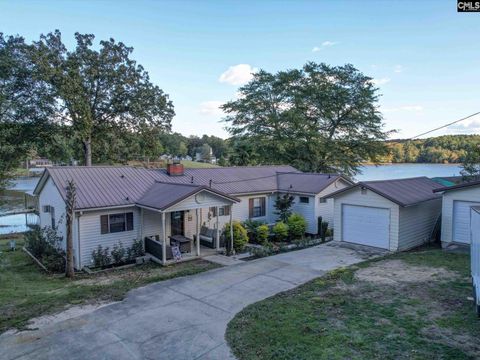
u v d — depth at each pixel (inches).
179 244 584.7
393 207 571.2
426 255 524.4
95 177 628.7
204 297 378.0
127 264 561.6
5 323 313.0
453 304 321.7
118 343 272.7
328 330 275.3
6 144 1070.4
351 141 1357.0
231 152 1393.9
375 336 261.7
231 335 279.9
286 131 1331.2
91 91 1190.9
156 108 1317.7
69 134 1153.4
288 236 710.5
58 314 334.0
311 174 850.1
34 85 1067.3
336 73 1306.6
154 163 1477.6
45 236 629.6
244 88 1419.8
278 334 273.4
